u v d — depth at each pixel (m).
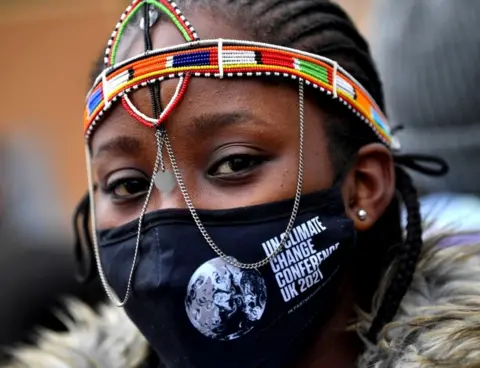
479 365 1.24
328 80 1.43
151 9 1.42
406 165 1.62
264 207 1.36
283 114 1.38
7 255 2.64
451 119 2.17
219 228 1.35
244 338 1.36
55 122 5.61
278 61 1.38
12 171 3.35
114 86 1.39
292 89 1.40
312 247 1.39
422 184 2.19
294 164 1.38
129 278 1.39
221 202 1.36
